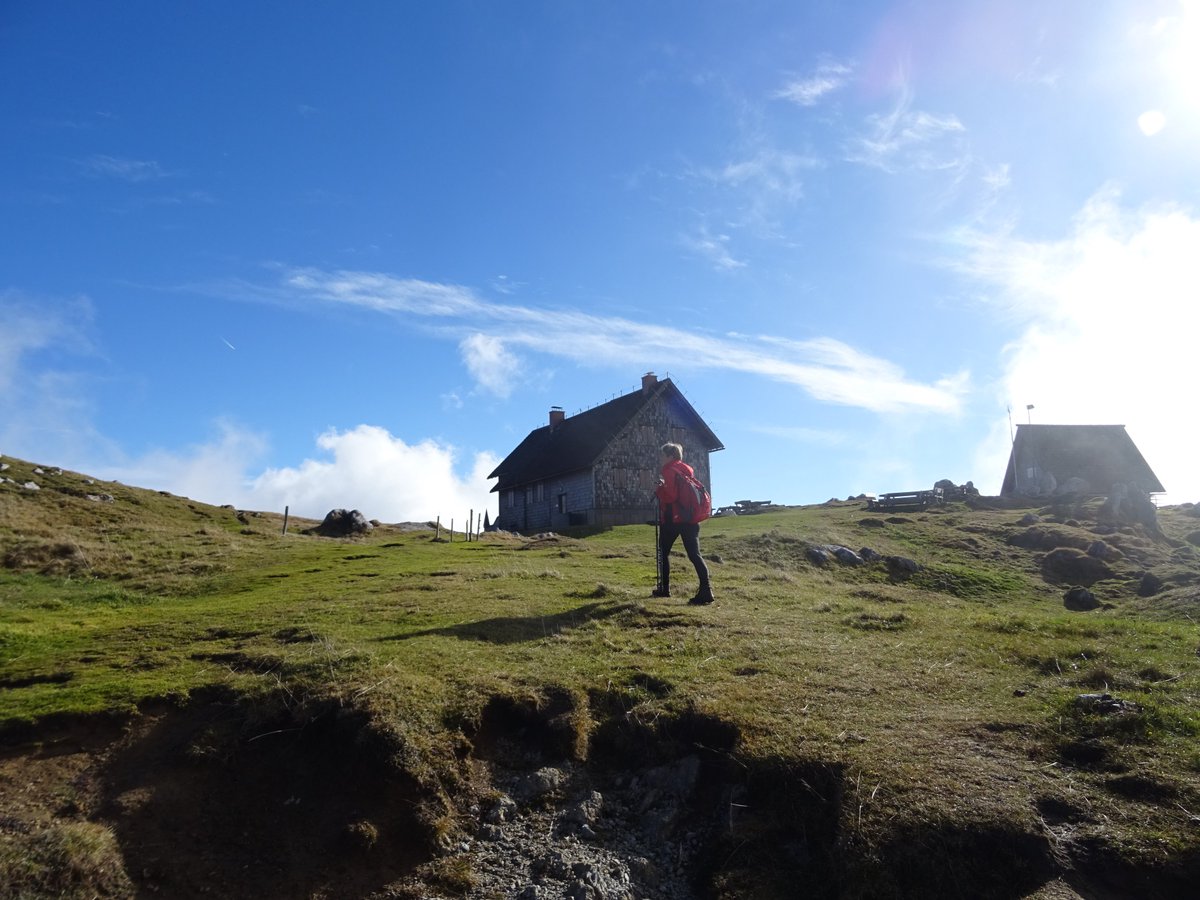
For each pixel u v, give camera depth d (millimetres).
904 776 6109
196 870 6359
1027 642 9188
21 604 14992
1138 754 6215
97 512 29312
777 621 10484
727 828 6340
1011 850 5473
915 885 5414
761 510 49500
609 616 10844
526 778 7188
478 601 12258
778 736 6820
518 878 6211
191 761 7270
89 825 6543
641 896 6047
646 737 7418
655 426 42156
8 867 6039
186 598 16266
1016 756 6402
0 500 27406
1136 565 25750
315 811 6855
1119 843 5414
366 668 8438
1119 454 49406
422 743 7246
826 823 6074
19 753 7379
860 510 39344
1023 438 50438
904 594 15211
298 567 19016
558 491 43312
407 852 6488
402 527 37188
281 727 7633
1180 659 8211
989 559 27219
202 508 35781
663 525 12266
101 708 7848
